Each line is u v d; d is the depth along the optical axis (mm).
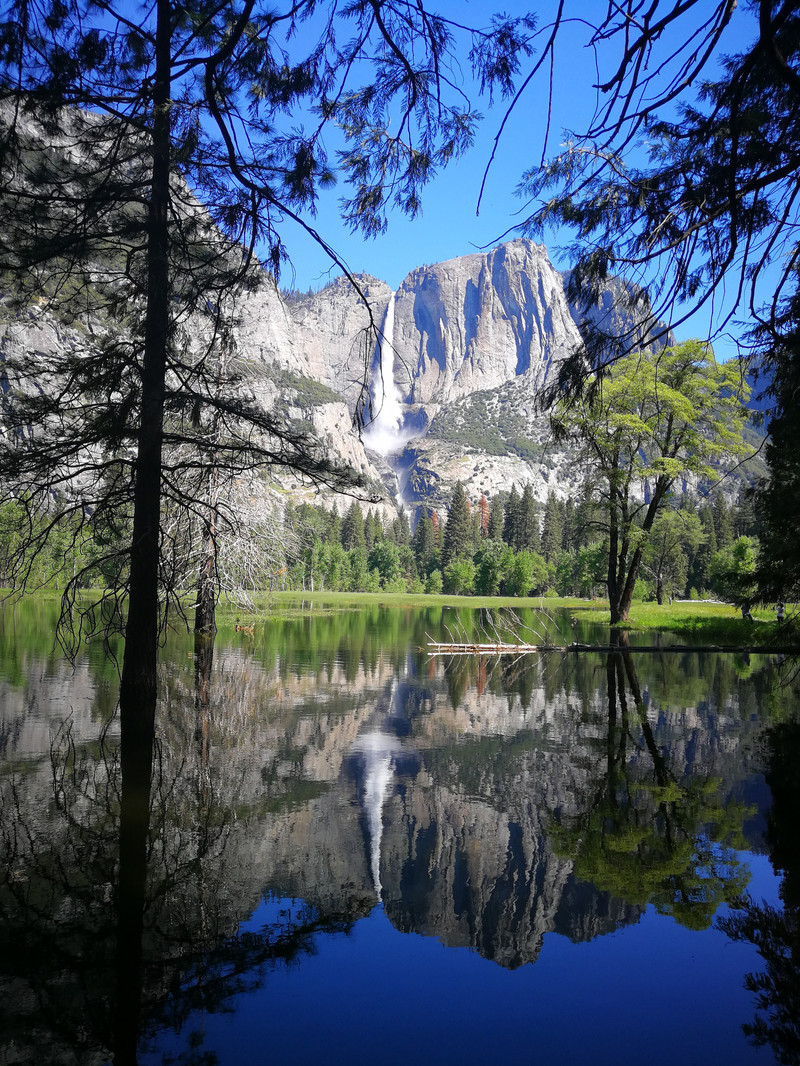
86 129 8141
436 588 108875
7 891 5629
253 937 5062
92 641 22234
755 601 15578
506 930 5242
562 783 8945
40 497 10000
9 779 8406
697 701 14953
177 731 11133
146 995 4328
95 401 9859
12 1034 3887
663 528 41031
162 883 5844
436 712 13383
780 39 3625
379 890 5863
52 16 6113
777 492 14914
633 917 5496
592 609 62750
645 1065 3631
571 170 3979
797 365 4270
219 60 4750
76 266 9102
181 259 9062
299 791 8398
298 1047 3826
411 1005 4266
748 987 4547
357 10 4410
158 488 9367
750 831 7312
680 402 27859
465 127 5086
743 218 3754
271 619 38469
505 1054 3777
